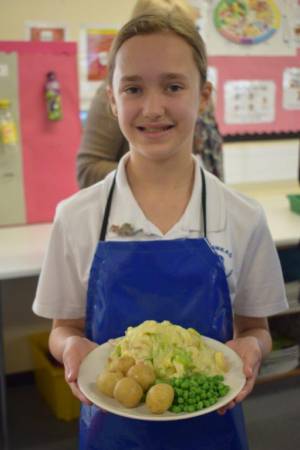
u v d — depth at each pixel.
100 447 1.01
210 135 1.86
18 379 2.65
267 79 2.75
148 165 1.01
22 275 1.71
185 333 0.91
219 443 1.00
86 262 1.05
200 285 0.97
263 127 2.79
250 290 1.09
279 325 2.35
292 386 2.56
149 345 0.88
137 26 0.94
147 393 0.83
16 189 2.29
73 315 1.09
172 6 1.48
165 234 1.01
